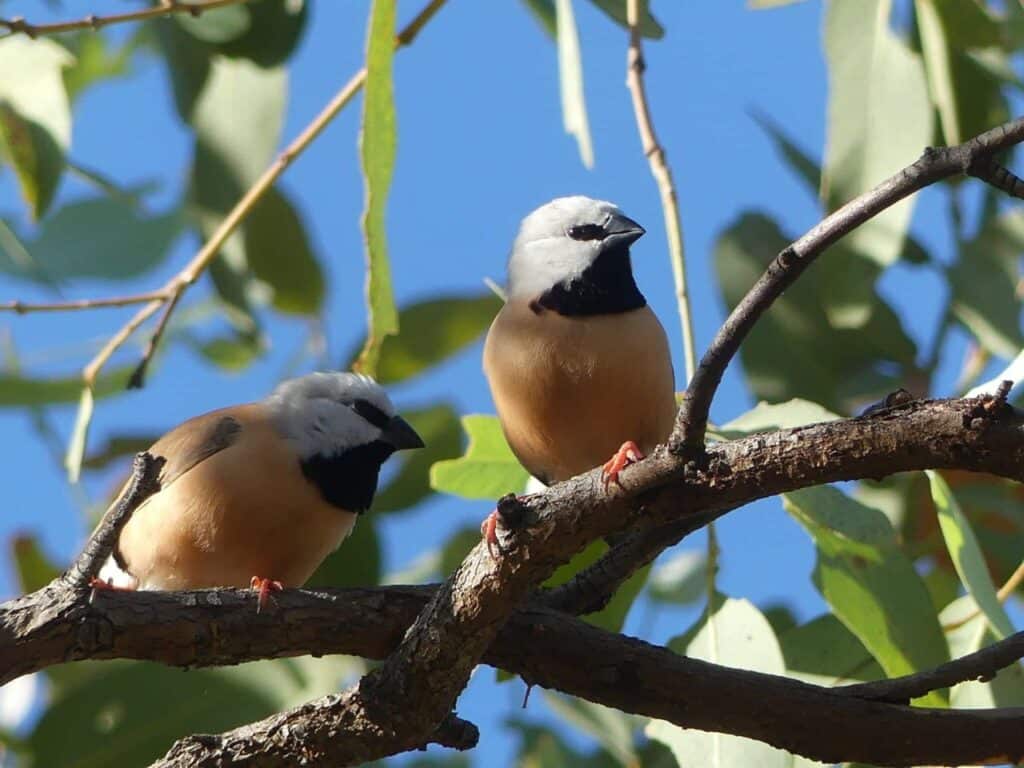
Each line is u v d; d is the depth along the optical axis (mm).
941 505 8000
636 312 9234
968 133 9859
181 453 9086
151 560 9070
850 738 7039
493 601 6461
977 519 10281
